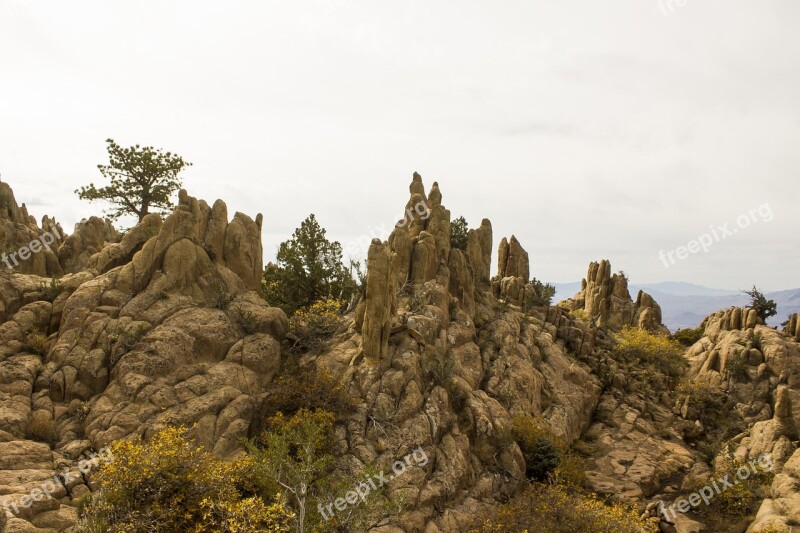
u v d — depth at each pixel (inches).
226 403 1390.3
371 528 1155.3
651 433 2012.8
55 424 1286.9
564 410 1926.7
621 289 3090.6
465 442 1475.1
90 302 1505.9
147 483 1019.3
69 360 1390.3
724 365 2271.2
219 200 1790.1
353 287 1991.9
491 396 1771.7
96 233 2183.8
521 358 1973.4
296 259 1987.0
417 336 1619.1
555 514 1322.6
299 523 1048.8
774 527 1332.4
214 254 1717.5
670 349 2479.1
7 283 1560.0
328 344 1670.8
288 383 1450.5
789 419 1774.1
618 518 1322.6
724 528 1472.7
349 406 1422.2
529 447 1603.1
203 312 1569.9
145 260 1598.2
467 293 2063.2
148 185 2293.3
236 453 1298.0
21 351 1433.3
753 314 2423.7
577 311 3016.7
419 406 1472.7
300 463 1178.6
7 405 1272.1
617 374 2268.7
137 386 1344.7
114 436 1235.9
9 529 902.4
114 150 2239.2
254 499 1032.8
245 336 1589.6
